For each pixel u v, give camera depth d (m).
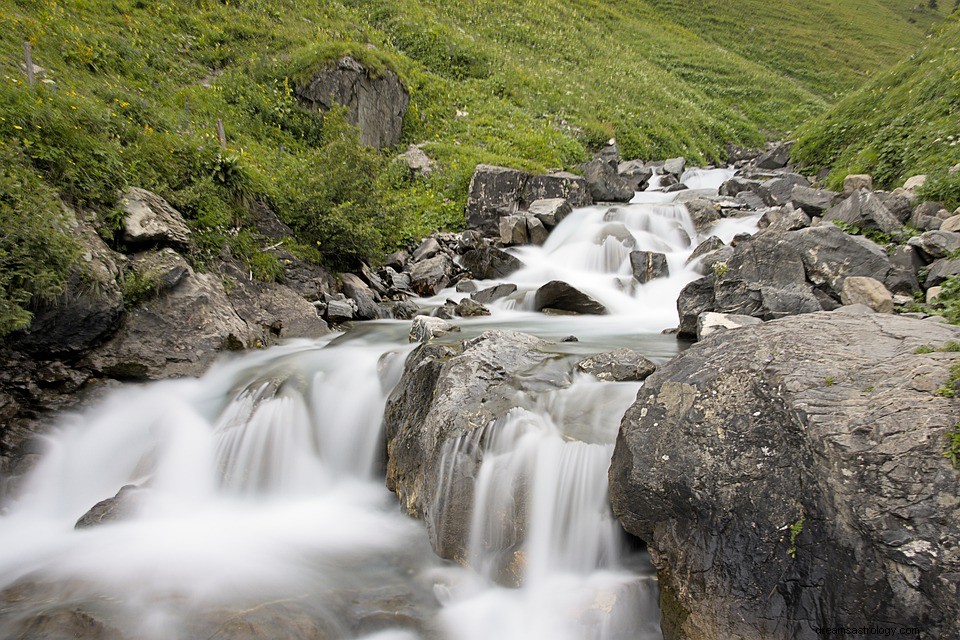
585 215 16.38
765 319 8.16
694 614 4.04
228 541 5.77
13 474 6.59
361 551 5.66
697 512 4.16
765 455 3.90
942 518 3.09
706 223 15.60
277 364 8.26
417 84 23.09
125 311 7.99
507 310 11.81
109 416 7.38
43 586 4.96
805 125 23.69
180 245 8.97
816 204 12.81
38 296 6.89
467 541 5.35
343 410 7.52
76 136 8.59
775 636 3.64
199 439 6.98
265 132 16.73
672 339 8.80
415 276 13.38
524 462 5.41
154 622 4.37
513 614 4.83
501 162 18.86
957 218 9.55
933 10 69.50
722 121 32.91
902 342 4.34
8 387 6.91
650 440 4.51
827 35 55.09
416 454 6.04
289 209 11.60
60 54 14.67
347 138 12.80
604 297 12.13
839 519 3.45
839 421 3.59
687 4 54.75
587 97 27.56
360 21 25.31
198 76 17.86
